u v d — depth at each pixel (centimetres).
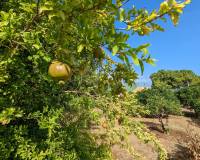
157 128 2248
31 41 289
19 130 388
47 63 390
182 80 4256
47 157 438
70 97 493
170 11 257
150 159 1505
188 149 1747
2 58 304
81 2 237
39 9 248
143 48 233
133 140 1705
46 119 389
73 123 526
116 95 458
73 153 468
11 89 385
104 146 568
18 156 414
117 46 234
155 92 2278
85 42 253
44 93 446
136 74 395
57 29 264
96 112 527
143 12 271
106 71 408
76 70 364
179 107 2356
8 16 276
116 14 262
